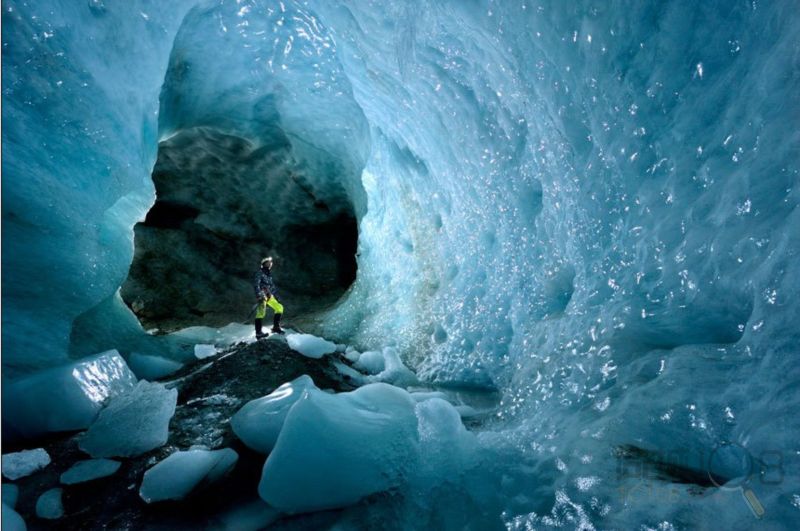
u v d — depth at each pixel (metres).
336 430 2.70
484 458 2.87
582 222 3.71
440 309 6.14
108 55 5.02
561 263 4.10
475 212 5.65
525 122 4.51
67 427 3.52
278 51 7.97
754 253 2.40
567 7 3.43
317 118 9.33
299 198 11.34
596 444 2.58
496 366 4.89
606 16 3.18
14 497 2.70
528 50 3.96
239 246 11.38
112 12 5.02
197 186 10.90
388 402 3.23
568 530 2.18
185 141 10.27
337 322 8.04
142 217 5.96
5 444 3.37
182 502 2.67
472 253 5.73
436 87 5.60
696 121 2.79
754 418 2.09
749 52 2.51
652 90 3.01
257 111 9.18
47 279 4.30
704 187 2.76
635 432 2.52
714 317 2.69
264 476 2.62
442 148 6.12
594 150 3.54
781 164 2.32
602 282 3.47
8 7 4.12
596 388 3.07
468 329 5.41
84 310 4.63
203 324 9.25
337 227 12.12
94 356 4.02
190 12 6.80
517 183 4.73
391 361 5.55
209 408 3.87
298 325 8.19
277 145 10.30
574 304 3.71
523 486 2.58
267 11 7.34
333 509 2.62
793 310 2.13
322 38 7.87
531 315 4.45
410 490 2.71
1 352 3.87
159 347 5.69
